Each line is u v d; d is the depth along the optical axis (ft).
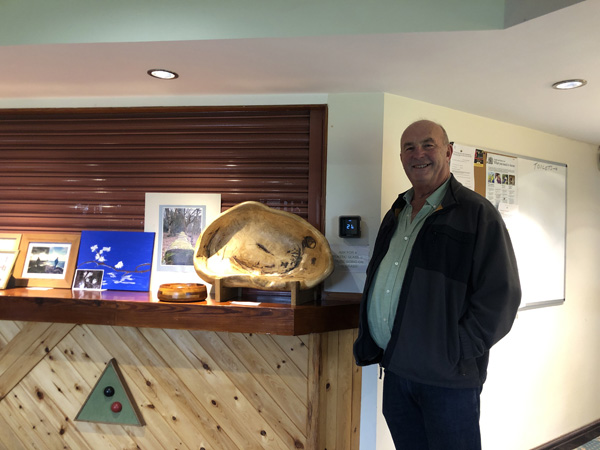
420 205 6.47
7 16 6.42
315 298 7.92
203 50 6.40
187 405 7.49
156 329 7.55
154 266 8.64
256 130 8.45
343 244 8.03
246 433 7.39
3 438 7.93
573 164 11.48
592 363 12.01
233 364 7.41
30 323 7.83
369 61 6.68
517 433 10.16
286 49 6.31
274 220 8.09
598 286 12.16
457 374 5.57
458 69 6.91
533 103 8.54
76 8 6.30
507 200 9.81
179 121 8.62
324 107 8.20
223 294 7.36
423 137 6.12
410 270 5.85
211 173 8.61
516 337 10.07
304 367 7.25
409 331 5.74
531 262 10.31
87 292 8.19
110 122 8.80
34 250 8.84
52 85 8.06
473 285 5.63
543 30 5.57
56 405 7.80
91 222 8.96
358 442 7.99
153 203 8.74
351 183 8.04
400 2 5.77
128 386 7.61
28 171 9.11
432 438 5.85
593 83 7.39
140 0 6.19
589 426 11.84
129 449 7.64
